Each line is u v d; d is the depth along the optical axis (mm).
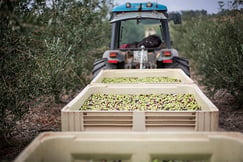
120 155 1979
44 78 3729
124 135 1988
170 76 5215
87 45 6969
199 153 1955
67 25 5465
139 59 5727
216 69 5344
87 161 2012
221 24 6148
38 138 1934
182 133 1975
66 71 5438
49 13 4141
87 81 6695
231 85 5289
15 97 3305
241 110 5402
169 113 2523
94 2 6109
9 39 3057
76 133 2006
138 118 2525
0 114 3240
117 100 3502
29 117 4984
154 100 3488
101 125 2553
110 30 9570
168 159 1970
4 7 2076
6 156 3404
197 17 11625
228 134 1967
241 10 5469
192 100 3373
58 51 4613
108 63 5797
